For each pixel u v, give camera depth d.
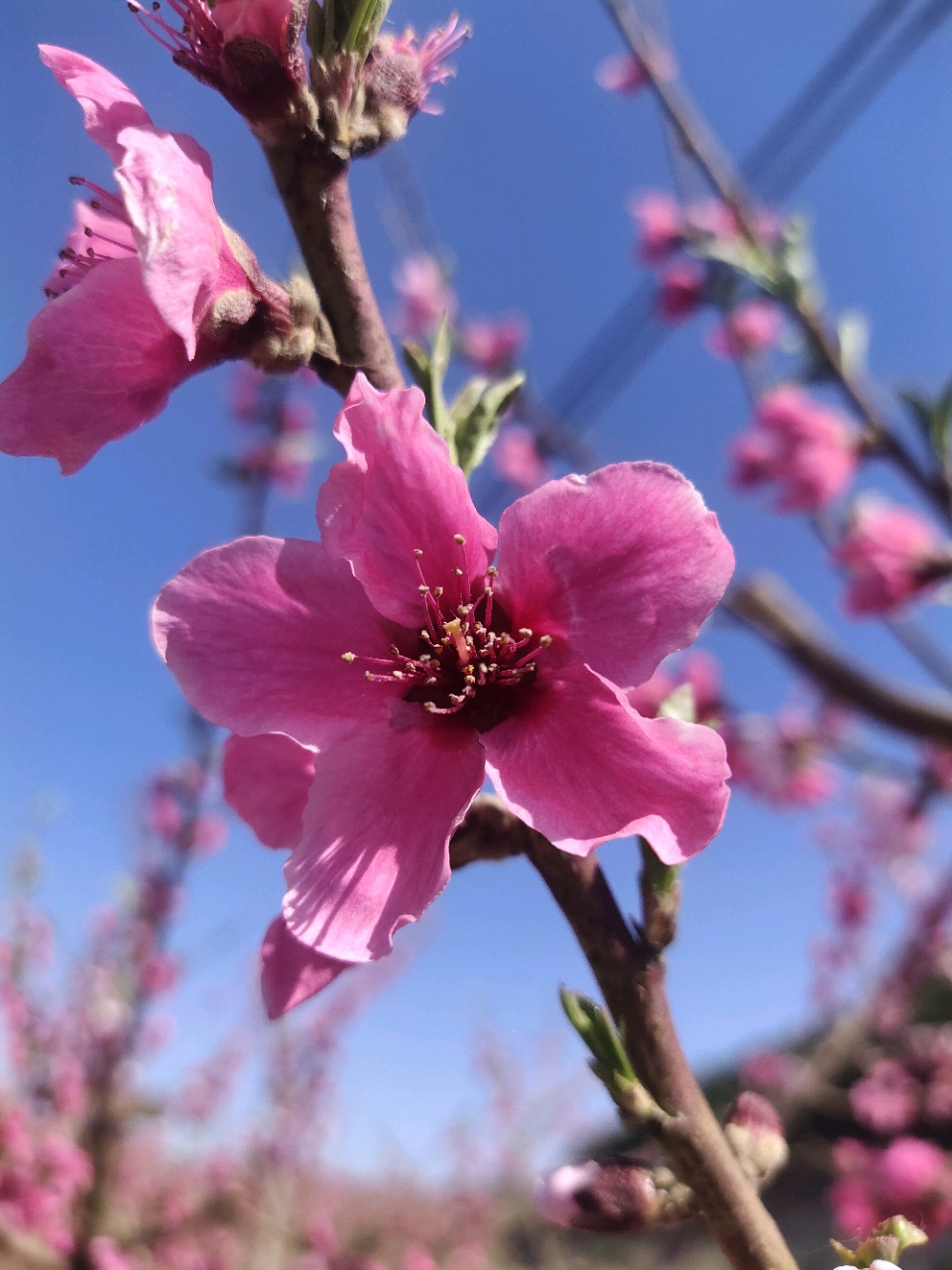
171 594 0.06
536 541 0.07
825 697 0.25
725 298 0.24
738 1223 0.06
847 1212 0.22
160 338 0.06
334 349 0.07
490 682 0.07
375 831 0.06
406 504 0.07
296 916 0.06
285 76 0.07
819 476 0.20
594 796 0.06
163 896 0.27
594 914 0.06
